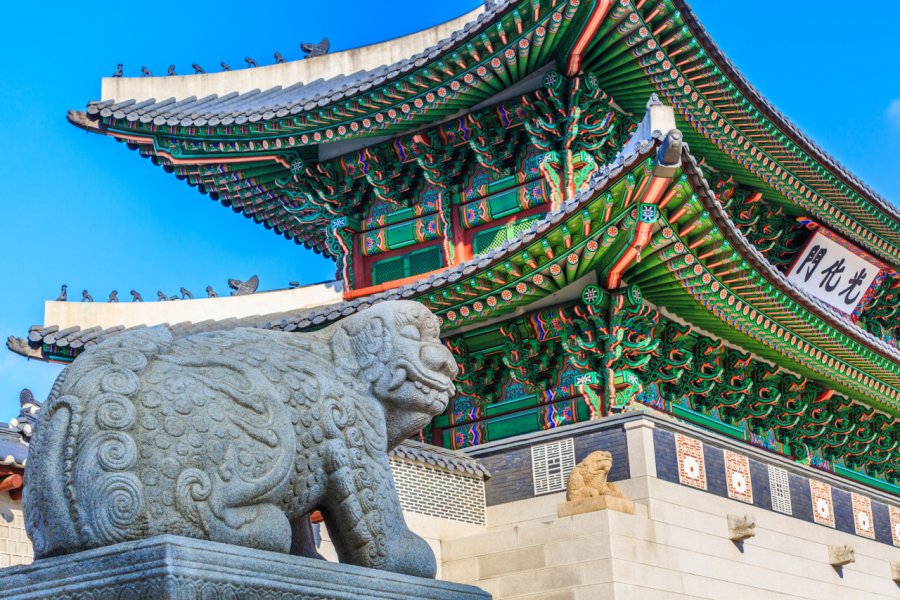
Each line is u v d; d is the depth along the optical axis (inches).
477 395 973.2
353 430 322.7
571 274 865.5
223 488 282.8
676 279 868.6
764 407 1050.7
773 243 1262.3
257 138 1103.0
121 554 259.8
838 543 1018.1
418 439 981.2
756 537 924.0
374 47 1234.0
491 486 918.4
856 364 1043.9
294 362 321.1
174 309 1099.9
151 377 285.1
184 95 1172.5
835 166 1155.3
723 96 1027.3
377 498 322.7
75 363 284.4
